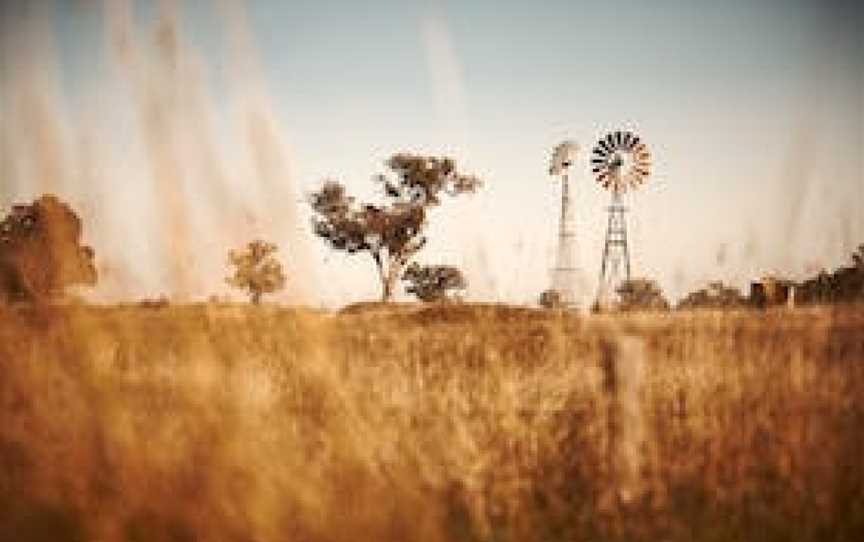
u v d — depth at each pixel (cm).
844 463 806
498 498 805
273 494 716
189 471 727
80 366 761
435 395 980
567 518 783
